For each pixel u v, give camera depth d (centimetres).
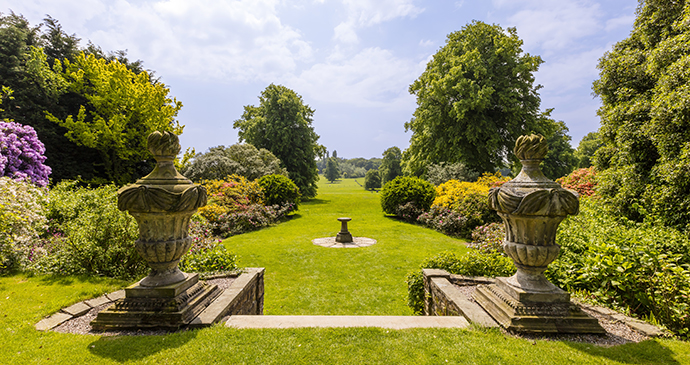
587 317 292
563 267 412
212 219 1123
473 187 1252
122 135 1585
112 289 402
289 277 643
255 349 253
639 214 671
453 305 358
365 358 243
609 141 821
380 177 6119
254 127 2842
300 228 1261
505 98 1881
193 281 343
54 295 371
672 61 624
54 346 252
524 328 284
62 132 1667
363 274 665
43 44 1781
